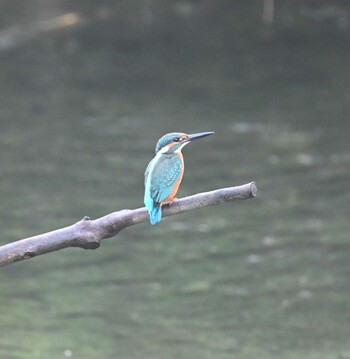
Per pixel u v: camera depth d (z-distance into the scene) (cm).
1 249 521
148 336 1077
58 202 1491
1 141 1839
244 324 1114
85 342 1055
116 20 2716
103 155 1736
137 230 1412
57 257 1324
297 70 2356
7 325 1098
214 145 1792
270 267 1263
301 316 1131
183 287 1212
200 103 2100
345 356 1010
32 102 2122
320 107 2047
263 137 1838
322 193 1523
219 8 2794
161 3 2817
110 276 1248
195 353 1030
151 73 2347
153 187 629
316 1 2803
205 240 1358
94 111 2045
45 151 1767
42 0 2780
